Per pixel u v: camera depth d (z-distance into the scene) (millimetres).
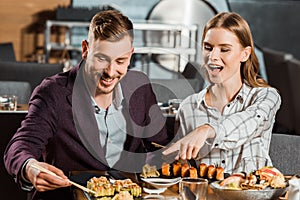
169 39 7234
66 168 2395
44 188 1965
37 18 7480
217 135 2225
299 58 8039
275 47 8008
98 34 2133
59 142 2371
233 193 1932
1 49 6285
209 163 2486
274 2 7938
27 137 2223
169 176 2254
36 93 2365
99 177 2254
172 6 7582
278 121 5551
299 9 7973
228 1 7754
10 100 3713
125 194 2020
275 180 1996
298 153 2553
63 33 7438
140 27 7148
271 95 2533
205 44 2520
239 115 2365
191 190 1934
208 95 2609
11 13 7438
